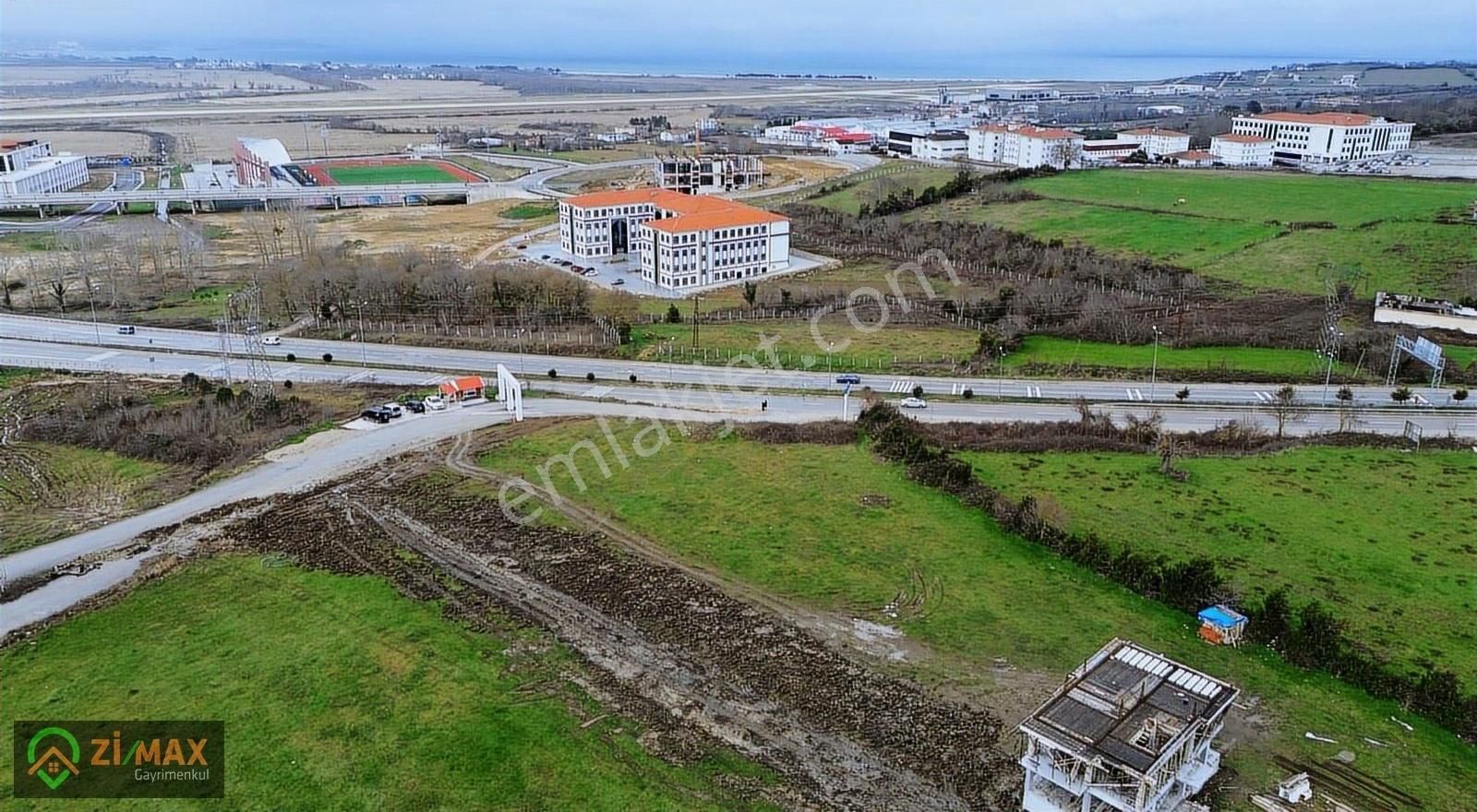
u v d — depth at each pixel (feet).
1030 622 202.59
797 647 194.59
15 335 429.38
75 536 241.96
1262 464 278.26
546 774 158.40
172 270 561.02
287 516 252.01
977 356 383.24
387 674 184.65
